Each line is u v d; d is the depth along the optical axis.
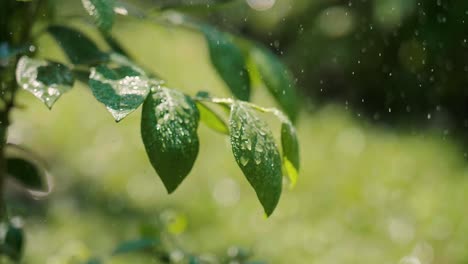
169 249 2.23
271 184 1.30
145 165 7.20
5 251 2.06
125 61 1.75
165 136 1.29
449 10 7.02
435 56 7.33
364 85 8.56
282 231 5.93
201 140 7.85
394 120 8.47
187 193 6.57
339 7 8.41
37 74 1.49
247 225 5.98
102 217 5.93
